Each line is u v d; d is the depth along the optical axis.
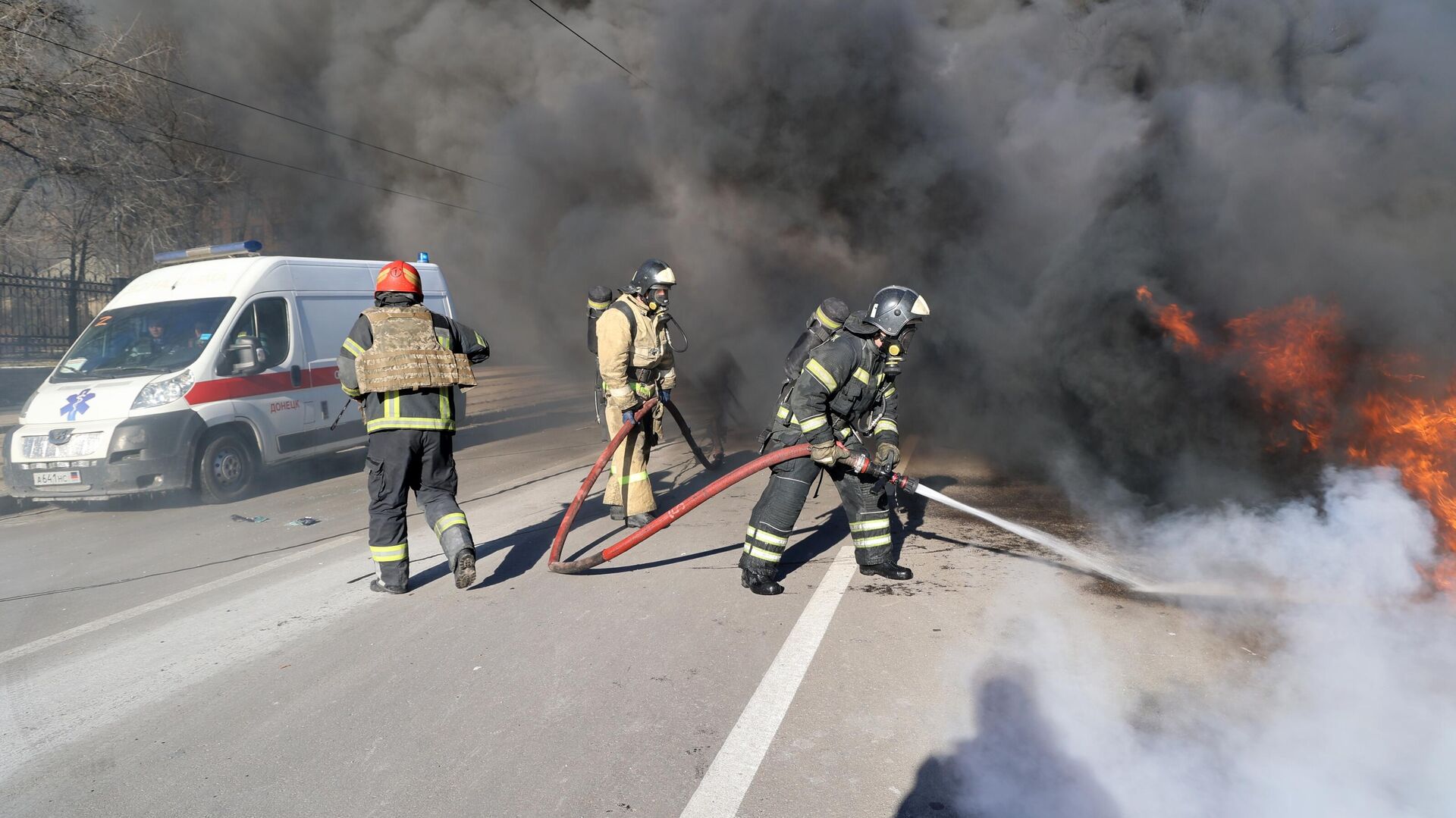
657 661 3.49
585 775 2.66
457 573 4.32
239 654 3.74
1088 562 4.17
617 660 3.51
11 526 6.99
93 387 7.30
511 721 3.03
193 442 7.22
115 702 3.30
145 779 2.72
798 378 4.29
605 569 4.79
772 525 4.22
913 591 4.23
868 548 4.44
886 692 3.16
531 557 5.06
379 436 4.37
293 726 3.04
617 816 2.45
